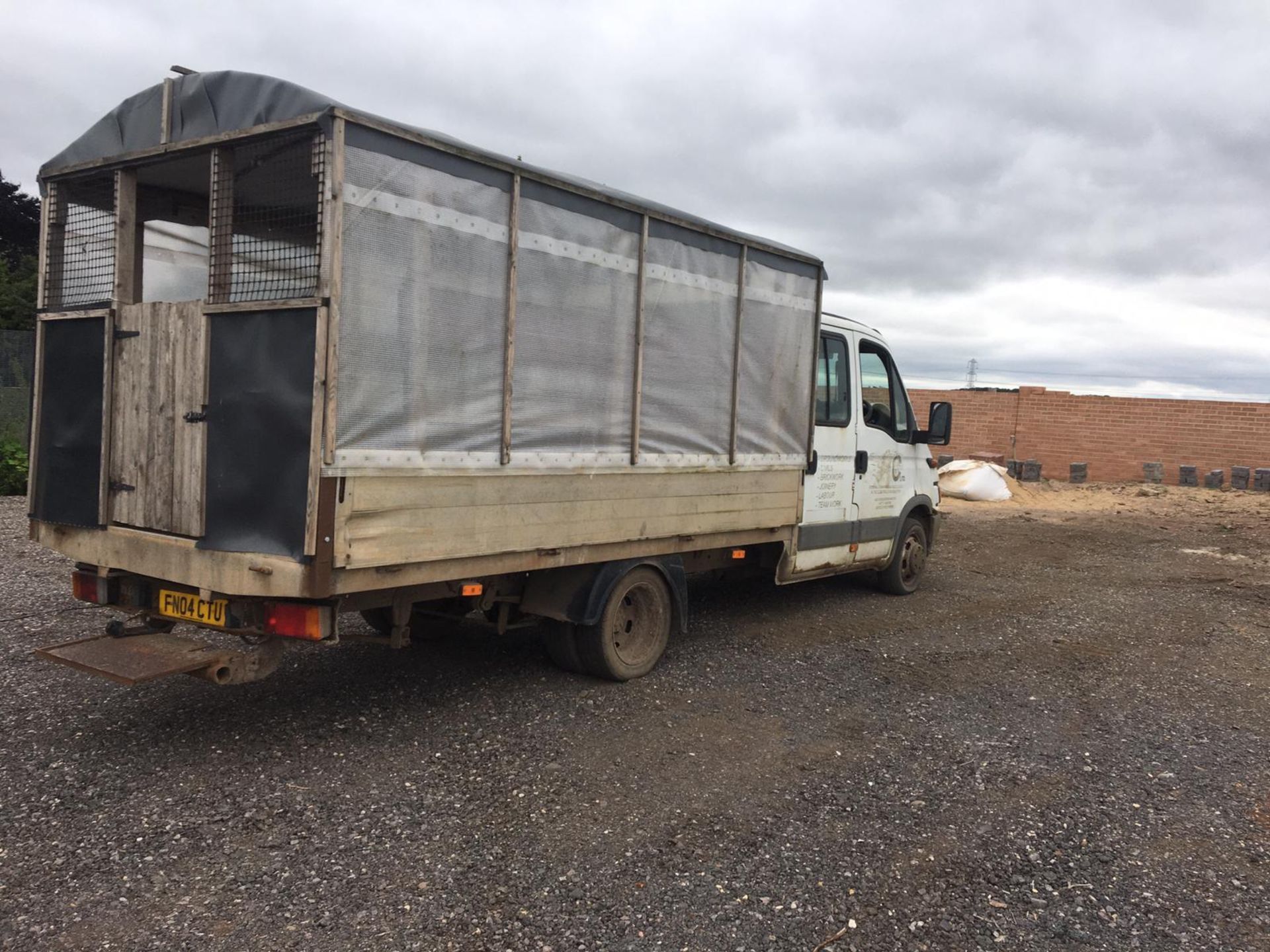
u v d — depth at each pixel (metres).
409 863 3.26
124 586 4.51
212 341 3.99
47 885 3.01
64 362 4.65
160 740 4.27
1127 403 21.86
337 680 5.26
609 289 4.96
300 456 3.70
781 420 6.38
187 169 4.40
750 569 6.86
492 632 6.44
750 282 5.99
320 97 3.61
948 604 8.20
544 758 4.25
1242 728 5.13
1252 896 3.27
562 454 4.77
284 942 2.76
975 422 23.98
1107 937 2.97
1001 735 4.84
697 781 4.07
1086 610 8.20
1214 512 16.14
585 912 3.00
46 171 4.71
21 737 4.22
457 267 4.14
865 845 3.54
